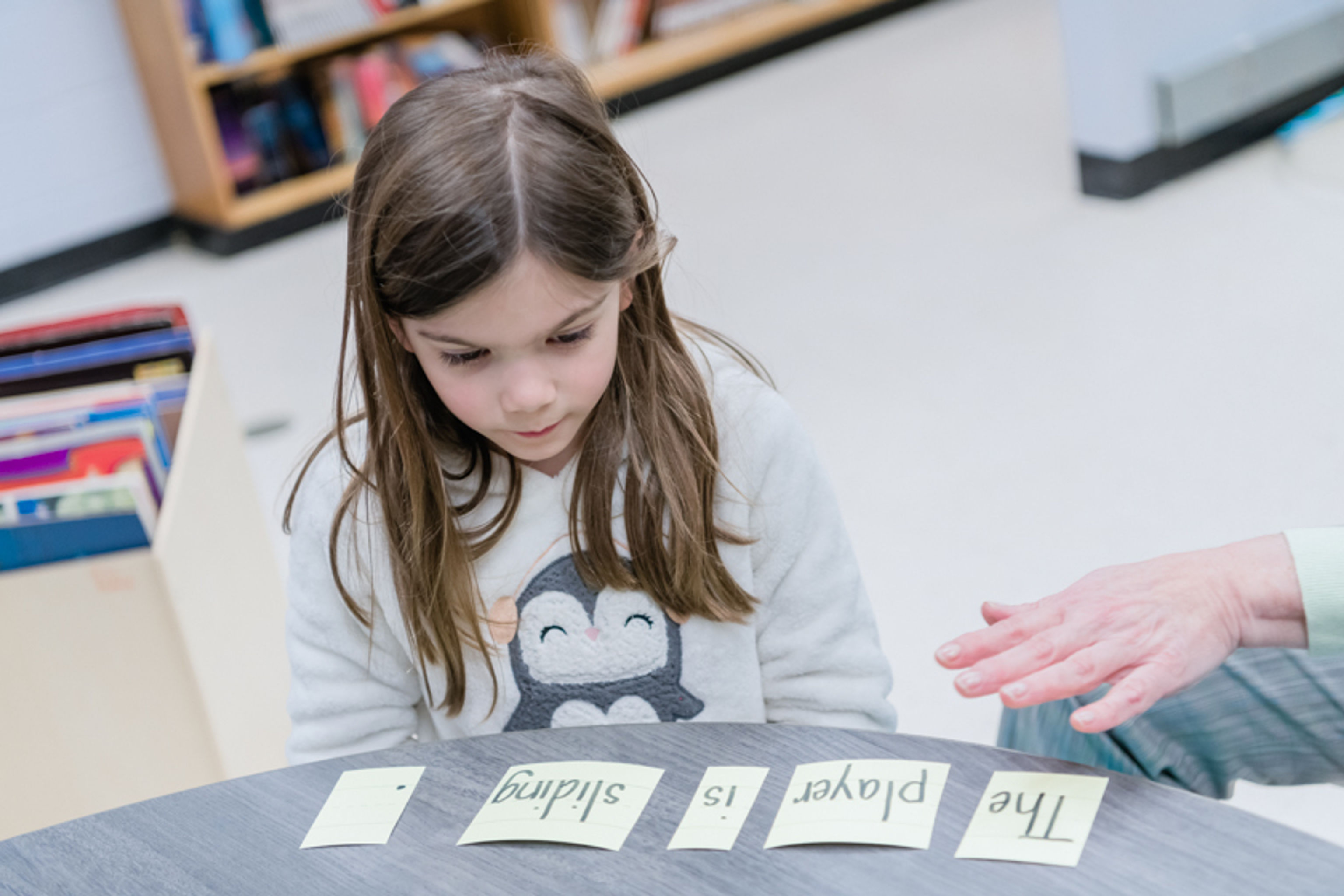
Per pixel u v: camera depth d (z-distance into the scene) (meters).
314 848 0.77
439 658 1.02
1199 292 2.64
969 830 0.71
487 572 1.02
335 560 1.02
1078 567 1.96
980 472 2.23
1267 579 0.82
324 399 2.83
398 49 4.11
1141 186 3.09
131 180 3.90
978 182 3.35
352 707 1.06
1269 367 2.35
